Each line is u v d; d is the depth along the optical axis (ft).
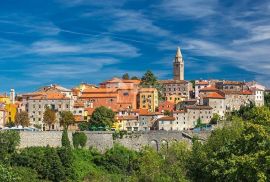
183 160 528.22
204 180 338.54
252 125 280.31
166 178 477.77
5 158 619.67
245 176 272.10
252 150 277.64
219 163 294.05
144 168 506.07
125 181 612.29
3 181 254.88
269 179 260.62
